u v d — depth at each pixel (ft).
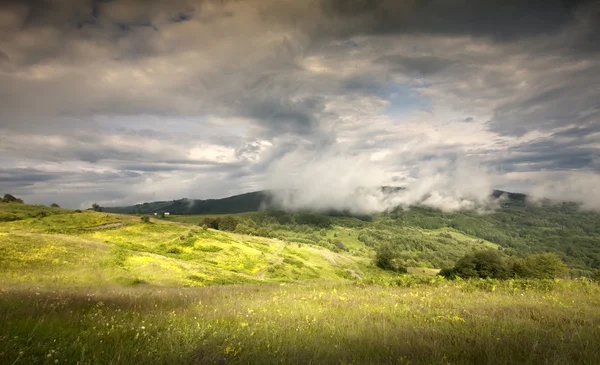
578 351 18.07
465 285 57.11
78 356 15.46
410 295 47.01
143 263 150.00
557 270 232.53
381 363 16.61
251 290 68.28
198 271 163.73
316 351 18.52
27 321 21.26
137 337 19.44
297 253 385.09
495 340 20.57
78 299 38.52
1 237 151.33
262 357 16.99
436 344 19.67
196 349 18.20
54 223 268.82
